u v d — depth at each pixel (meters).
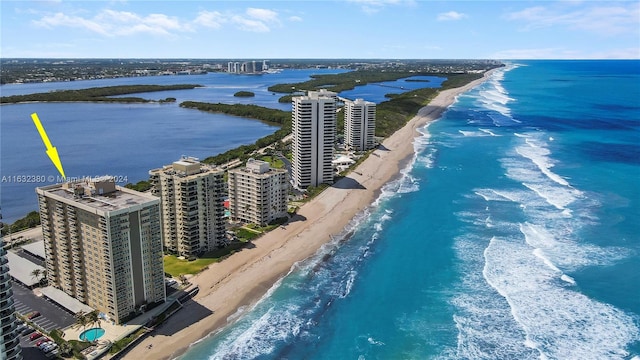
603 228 176.25
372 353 113.56
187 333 121.06
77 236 124.38
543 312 126.75
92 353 110.38
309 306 132.88
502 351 112.56
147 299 127.44
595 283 139.50
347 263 156.50
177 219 157.75
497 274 146.00
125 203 122.38
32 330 119.12
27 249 160.38
